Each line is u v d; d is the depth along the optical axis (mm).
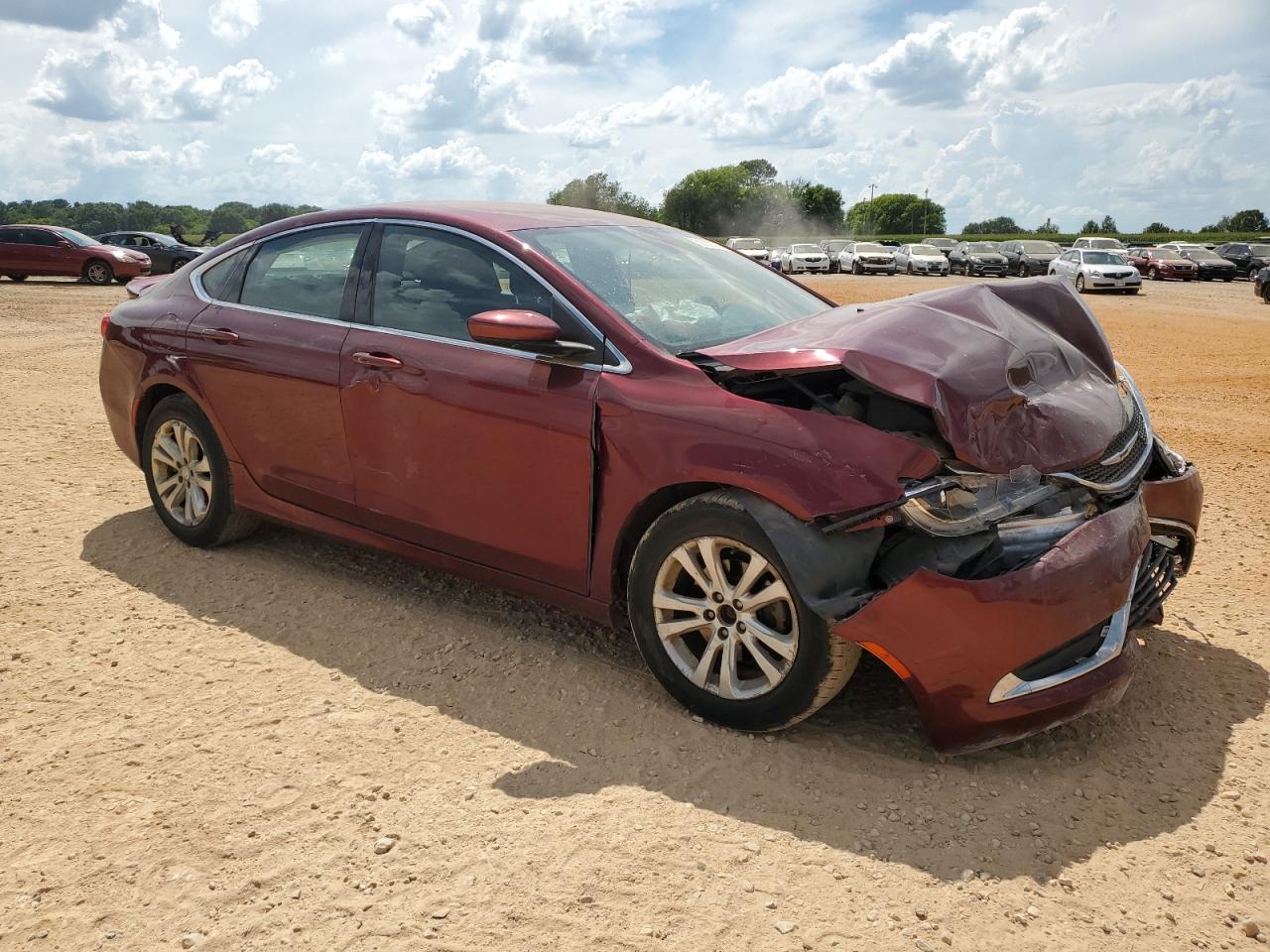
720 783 2844
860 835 2625
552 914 2309
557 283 3438
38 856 2518
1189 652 3738
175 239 28797
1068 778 2895
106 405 4898
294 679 3443
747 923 2289
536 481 3379
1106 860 2541
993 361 3059
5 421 7293
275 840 2578
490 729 3135
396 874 2449
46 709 3227
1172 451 3742
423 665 3547
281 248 4309
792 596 2859
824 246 46188
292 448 4102
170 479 4664
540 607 4055
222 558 4531
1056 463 2934
